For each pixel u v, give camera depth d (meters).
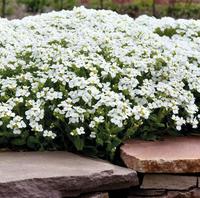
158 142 2.07
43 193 1.75
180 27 2.59
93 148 2.00
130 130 2.02
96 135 1.96
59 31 2.55
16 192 1.72
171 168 1.91
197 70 2.22
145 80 2.14
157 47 2.31
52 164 1.87
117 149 2.02
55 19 2.66
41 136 2.04
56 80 2.04
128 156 1.94
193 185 1.97
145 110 1.99
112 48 2.24
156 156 1.93
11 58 2.20
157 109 2.13
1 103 2.07
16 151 2.02
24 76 2.09
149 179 1.94
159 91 2.12
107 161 1.98
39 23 2.63
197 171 1.93
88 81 2.02
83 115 1.95
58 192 1.76
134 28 2.48
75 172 1.80
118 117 1.95
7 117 1.97
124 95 2.09
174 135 2.15
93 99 2.02
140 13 4.88
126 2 4.91
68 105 1.96
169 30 2.63
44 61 2.13
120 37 2.37
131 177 1.87
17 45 2.34
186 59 2.25
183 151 1.98
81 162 1.90
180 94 2.10
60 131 2.05
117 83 2.11
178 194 1.95
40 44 2.25
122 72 2.10
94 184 1.81
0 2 4.73
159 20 2.72
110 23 2.59
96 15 2.67
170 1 4.82
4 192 1.70
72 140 1.99
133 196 1.94
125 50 2.22
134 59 2.18
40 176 1.75
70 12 2.75
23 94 2.04
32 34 2.53
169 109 2.07
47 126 2.05
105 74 2.07
